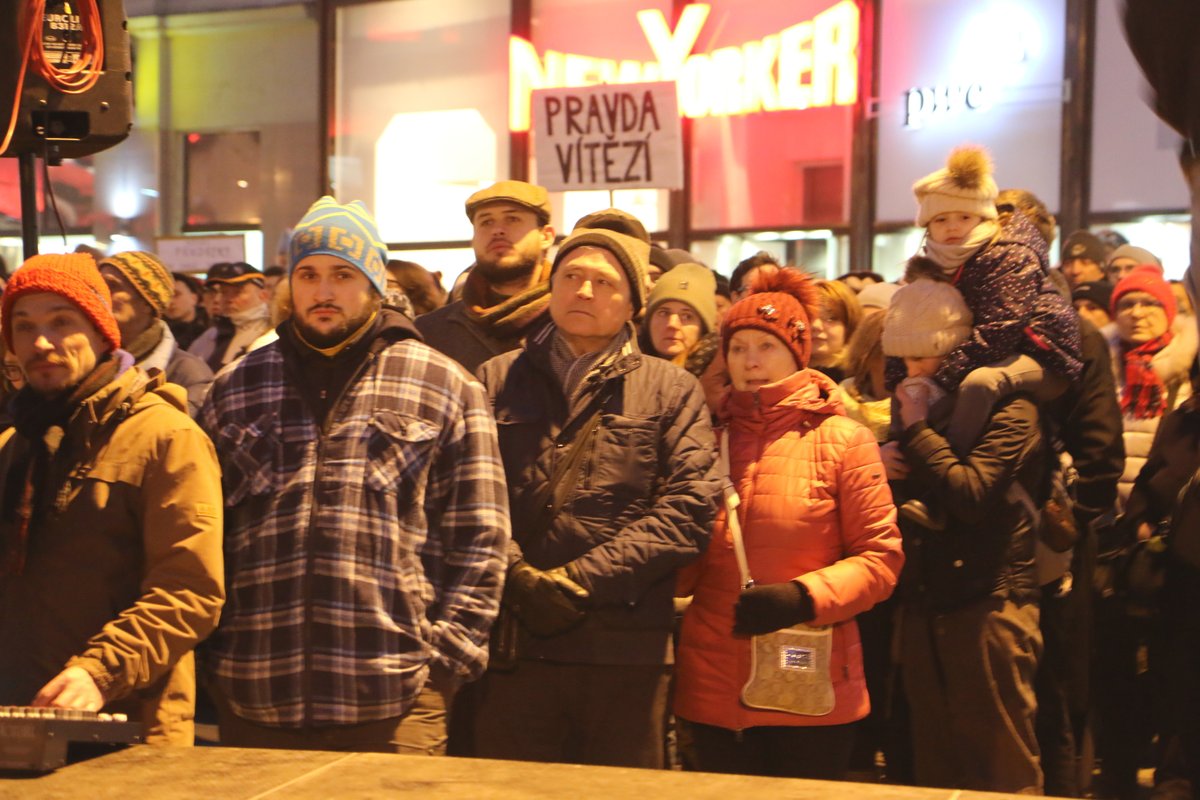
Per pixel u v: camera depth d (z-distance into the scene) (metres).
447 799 2.09
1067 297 4.39
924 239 4.00
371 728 3.01
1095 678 4.39
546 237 4.39
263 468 3.08
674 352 4.34
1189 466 4.16
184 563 2.87
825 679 3.40
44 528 2.92
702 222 11.98
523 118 12.76
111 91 4.05
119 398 2.95
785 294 3.62
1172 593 3.82
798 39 11.54
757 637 3.42
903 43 11.16
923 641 3.87
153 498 2.91
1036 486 3.94
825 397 3.58
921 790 2.14
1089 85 10.50
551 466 3.43
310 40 13.54
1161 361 5.27
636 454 3.40
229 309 7.27
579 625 3.33
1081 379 4.12
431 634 3.07
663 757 3.40
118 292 5.30
